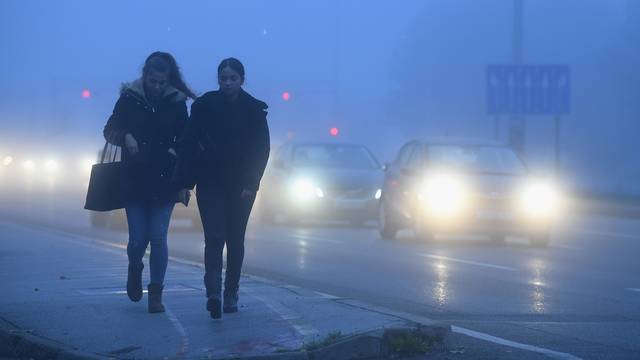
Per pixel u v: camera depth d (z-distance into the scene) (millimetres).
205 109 11289
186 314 11844
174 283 14555
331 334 10320
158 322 11344
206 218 11398
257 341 10297
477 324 12977
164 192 11742
